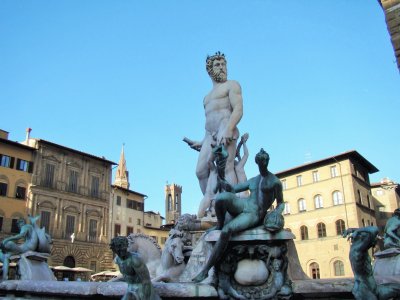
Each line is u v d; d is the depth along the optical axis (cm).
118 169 10412
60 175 5672
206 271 511
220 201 498
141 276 439
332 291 472
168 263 735
